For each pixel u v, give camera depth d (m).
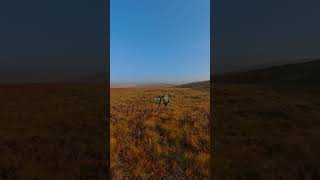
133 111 15.72
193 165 6.23
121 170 6.08
